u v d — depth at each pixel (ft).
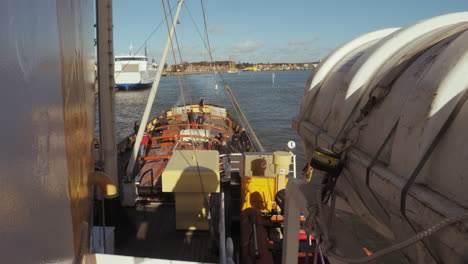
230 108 148.77
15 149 2.16
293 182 12.37
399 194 5.55
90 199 7.95
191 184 18.49
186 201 19.26
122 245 18.57
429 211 4.83
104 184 8.54
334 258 8.32
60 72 3.65
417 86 5.86
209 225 19.48
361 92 8.02
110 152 17.54
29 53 2.49
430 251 5.43
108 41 16.66
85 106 6.84
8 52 2.05
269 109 148.05
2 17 1.95
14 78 2.15
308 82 12.59
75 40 5.15
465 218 4.21
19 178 2.24
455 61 5.24
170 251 18.15
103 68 16.99
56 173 3.34
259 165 24.30
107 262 10.76
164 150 39.22
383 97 7.11
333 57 11.75
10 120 2.07
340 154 7.88
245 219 21.48
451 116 5.13
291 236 13.23
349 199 9.35
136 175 28.73
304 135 11.76
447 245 4.60
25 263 2.35
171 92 236.84
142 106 163.32
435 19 8.34
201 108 73.51
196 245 18.62
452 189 4.78
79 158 5.36
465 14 8.31
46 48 3.02
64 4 4.07
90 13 9.65
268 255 18.57
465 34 5.48
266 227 22.41
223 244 15.40
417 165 5.33
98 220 20.95
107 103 16.98
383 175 6.14
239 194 25.79
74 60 4.97
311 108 11.89
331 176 8.35
